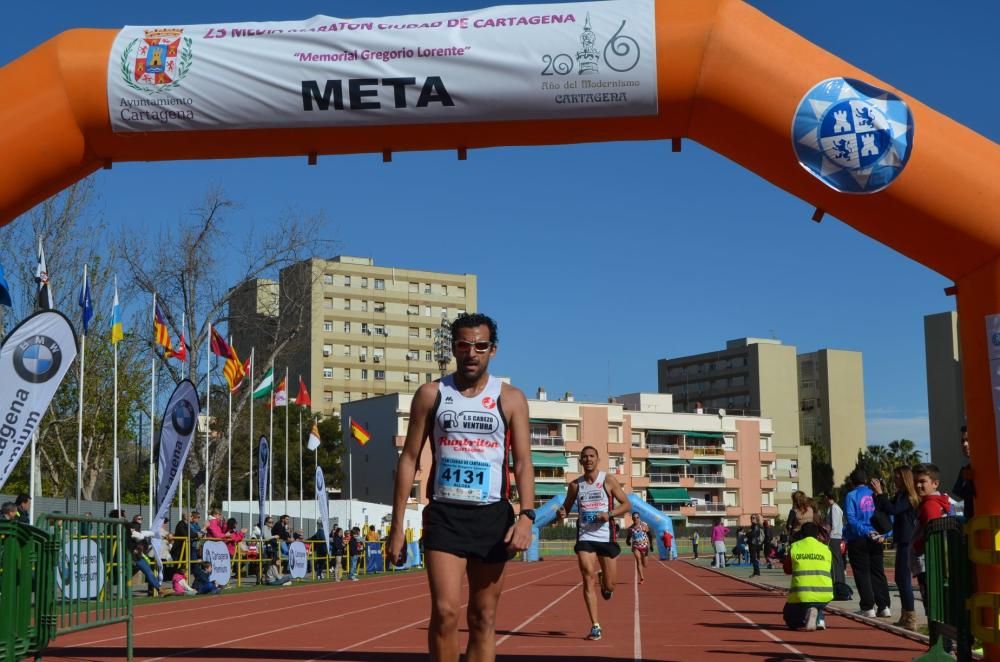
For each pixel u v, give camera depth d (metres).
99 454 41.75
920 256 9.45
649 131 9.84
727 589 26.98
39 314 16.80
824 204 9.52
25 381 16.70
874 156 9.11
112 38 10.07
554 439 99.50
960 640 8.76
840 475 138.50
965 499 9.50
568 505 13.45
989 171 9.05
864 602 15.19
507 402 6.33
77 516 10.01
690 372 144.50
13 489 43.59
